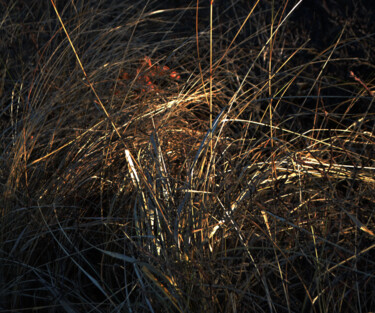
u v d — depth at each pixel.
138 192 1.93
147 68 2.71
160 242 1.86
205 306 1.63
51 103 2.39
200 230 1.77
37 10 3.48
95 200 2.22
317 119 2.73
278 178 2.01
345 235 1.89
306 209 1.96
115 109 2.57
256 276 1.70
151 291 1.66
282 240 1.94
